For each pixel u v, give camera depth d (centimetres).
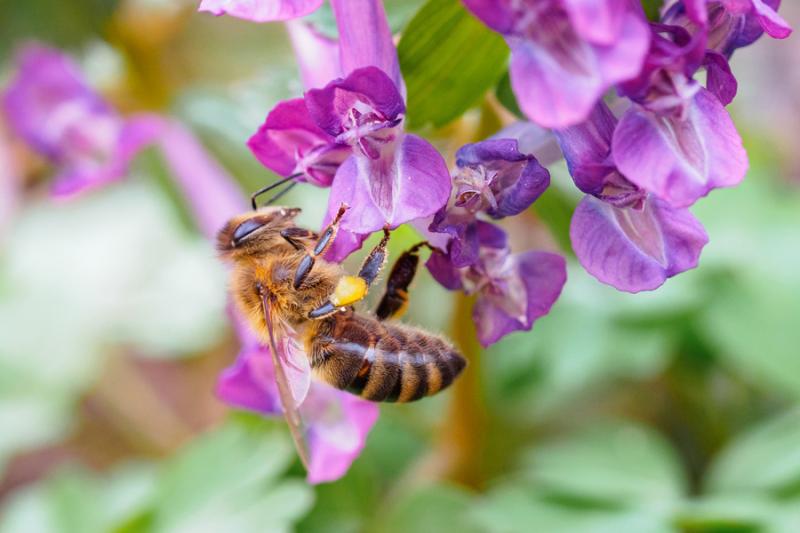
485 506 12
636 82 9
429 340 10
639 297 13
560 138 9
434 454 12
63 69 12
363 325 10
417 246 10
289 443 12
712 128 9
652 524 11
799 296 12
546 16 9
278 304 10
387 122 9
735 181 9
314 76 10
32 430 13
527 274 9
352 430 10
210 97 12
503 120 10
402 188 9
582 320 13
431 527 12
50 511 12
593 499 12
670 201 9
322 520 12
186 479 12
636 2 8
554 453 12
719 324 12
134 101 13
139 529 12
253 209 10
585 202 9
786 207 13
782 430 12
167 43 13
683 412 13
